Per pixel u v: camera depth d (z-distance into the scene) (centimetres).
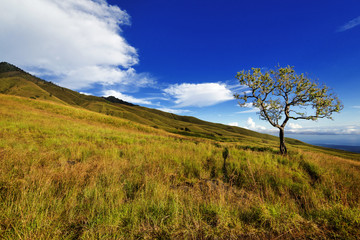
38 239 184
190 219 231
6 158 467
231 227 226
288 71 1160
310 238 212
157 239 197
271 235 218
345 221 236
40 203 251
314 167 669
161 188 338
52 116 2470
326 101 1043
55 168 446
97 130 1794
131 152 791
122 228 212
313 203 340
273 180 497
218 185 427
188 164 611
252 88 1233
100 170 464
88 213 242
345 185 461
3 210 229
